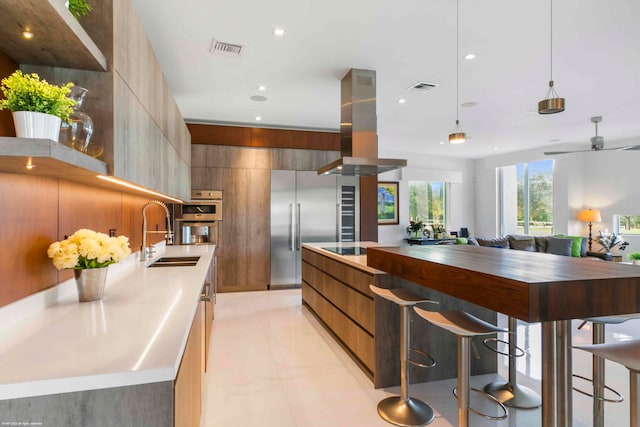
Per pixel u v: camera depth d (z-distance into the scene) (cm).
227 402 241
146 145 218
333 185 611
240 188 575
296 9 263
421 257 197
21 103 115
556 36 300
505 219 908
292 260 594
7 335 121
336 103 485
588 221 718
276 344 347
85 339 117
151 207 385
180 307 157
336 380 273
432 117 554
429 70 372
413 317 269
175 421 103
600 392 191
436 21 278
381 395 251
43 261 154
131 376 95
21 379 90
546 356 161
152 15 270
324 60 349
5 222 128
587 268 156
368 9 262
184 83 409
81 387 92
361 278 288
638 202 681
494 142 747
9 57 142
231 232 571
